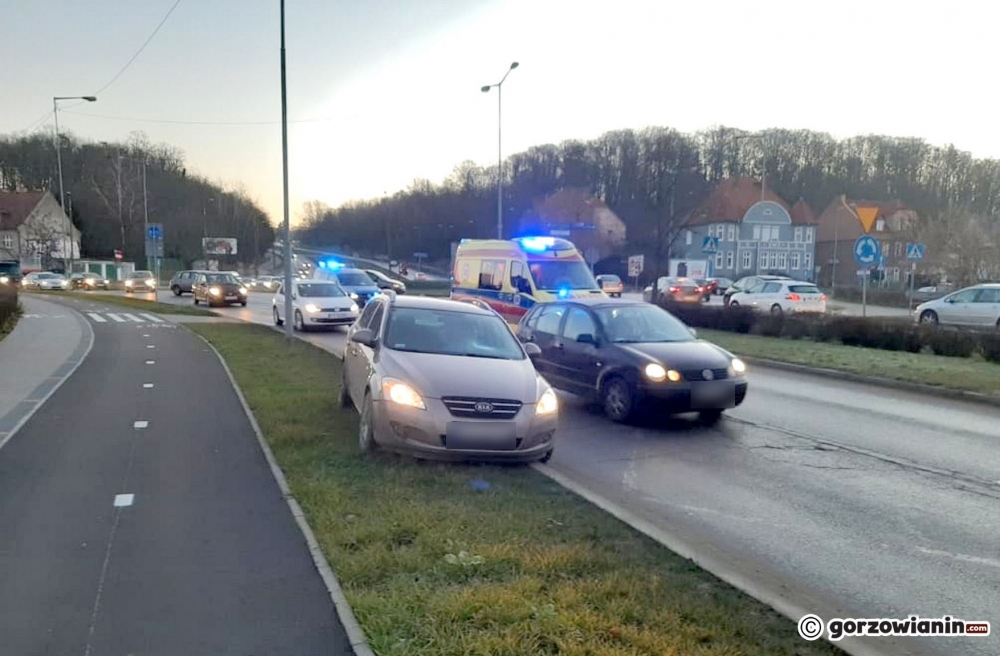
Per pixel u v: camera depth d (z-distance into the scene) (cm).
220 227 9444
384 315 816
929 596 440
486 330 809
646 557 457
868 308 4069
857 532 545
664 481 673
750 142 8550
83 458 671
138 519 512
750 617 381
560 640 345
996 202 8006
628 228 7531
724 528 551
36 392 1012
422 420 635
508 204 9319
